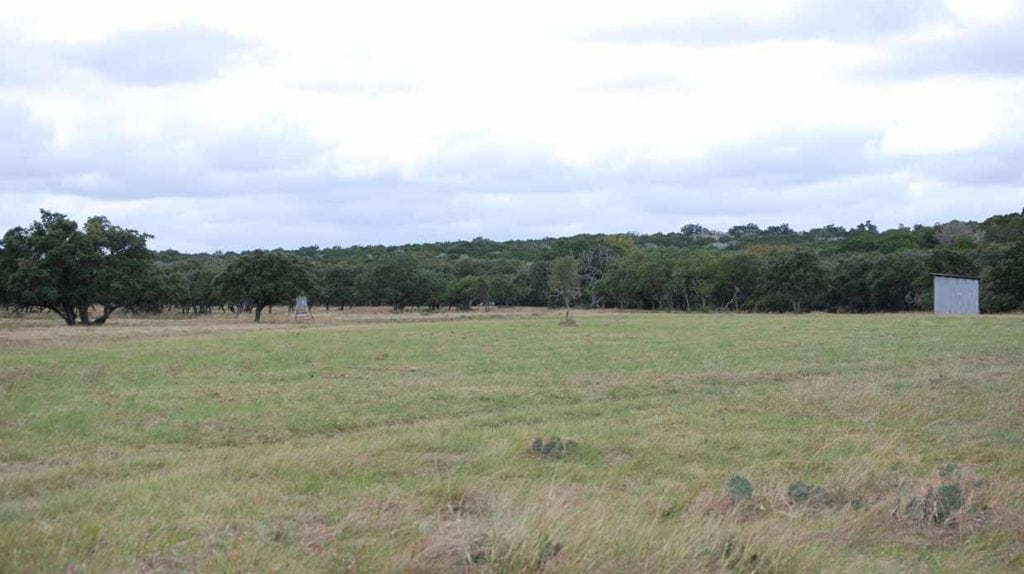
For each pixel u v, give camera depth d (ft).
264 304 233.76
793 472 35.55
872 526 26.20
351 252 533.55
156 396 59.36
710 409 53.36
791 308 298.97
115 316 270.67
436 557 20.35
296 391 62.18
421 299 328.29
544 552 20.38
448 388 63.41
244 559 20.38
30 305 192.54
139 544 21.75
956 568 22.72
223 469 34.40
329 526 24.71
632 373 74.02
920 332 123.65
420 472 35.17
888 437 42.96
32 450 40.75
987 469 36.29
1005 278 225.35
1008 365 79.00
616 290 345.31
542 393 61.11
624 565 20.39
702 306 325.21
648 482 33.81
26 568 19.52
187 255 478.59
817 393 59.52
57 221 186.09
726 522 24.85
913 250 301.02
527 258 481.46
